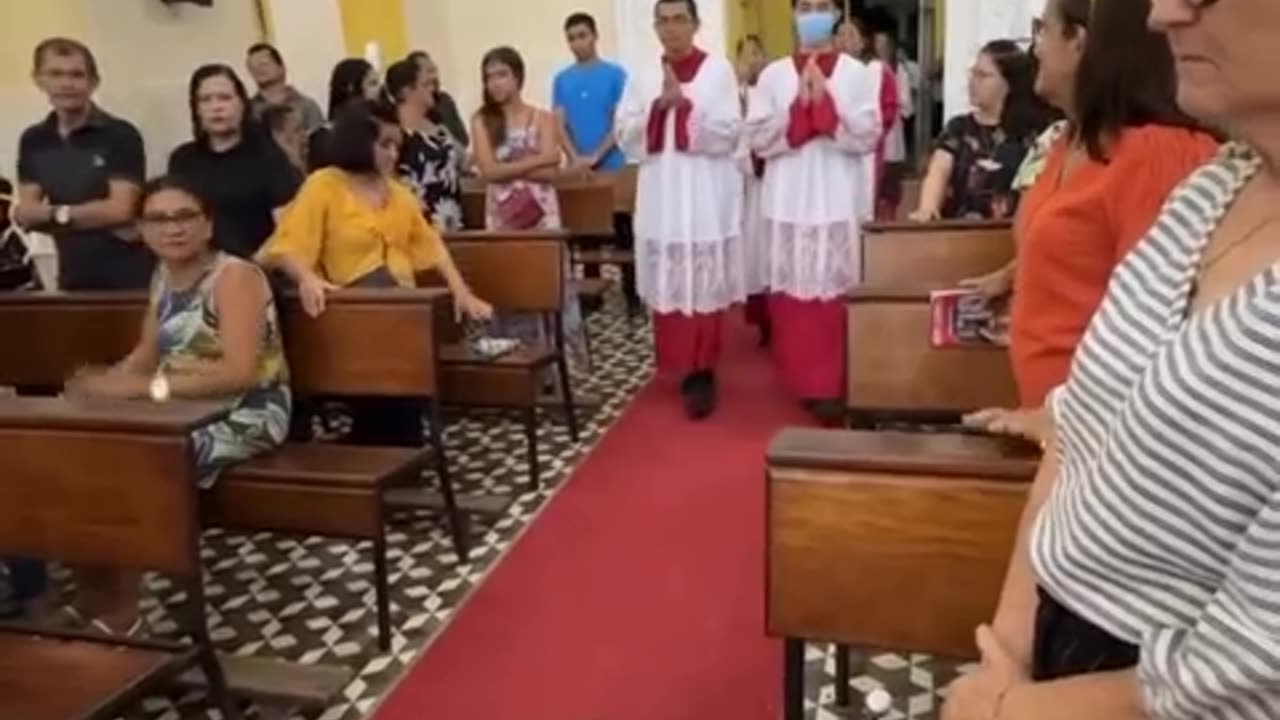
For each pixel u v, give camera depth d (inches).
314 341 128.2
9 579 113.7
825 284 166.9
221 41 212.5
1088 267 57.3
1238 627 28.8
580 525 135.8
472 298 150.5
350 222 136.7
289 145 191.6
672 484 147.5
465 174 235.5
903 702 95.7
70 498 87.7
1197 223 34.1
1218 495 29.5
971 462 60.5
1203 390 29.4
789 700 67.4
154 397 108.1
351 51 287.9
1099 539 33.2
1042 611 37.6
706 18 288.7
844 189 166.2
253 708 99.3
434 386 125.7
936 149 157.5
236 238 140.1
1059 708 34.6
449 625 112.8
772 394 184.7
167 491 85.4
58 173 142.3
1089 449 35.3
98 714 73.2
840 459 62.8
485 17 324.8
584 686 100.2
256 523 110.8
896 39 378.0
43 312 137.5
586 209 216.1
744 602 114.1
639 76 172.7
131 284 143.3
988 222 128.9
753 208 181.0
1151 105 54.3
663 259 170.2
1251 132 31.5
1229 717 29.7
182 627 116.1
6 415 87.8
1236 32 30.1
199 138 142.4
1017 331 62.2
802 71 163.8
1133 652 33.9
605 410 180.5
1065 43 58.7
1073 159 60.4
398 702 99.3
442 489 127.6
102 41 178.2
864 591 63.6
